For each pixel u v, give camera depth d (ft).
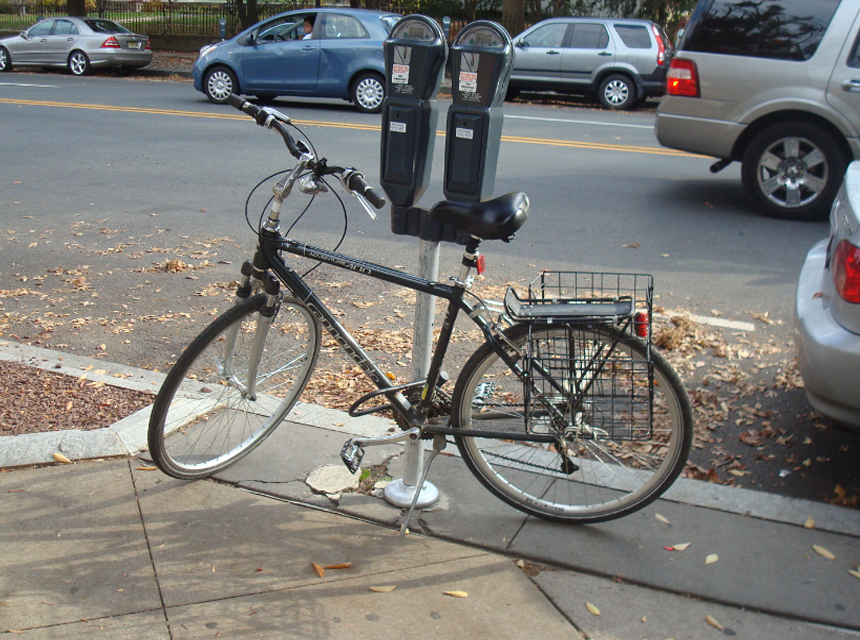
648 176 30.12
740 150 25.22
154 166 30.27
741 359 14.89
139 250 21.07
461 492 10.59
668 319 16.69
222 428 11.56
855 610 8.55
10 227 22.76
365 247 21.54
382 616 8.34
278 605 8.46
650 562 9.27
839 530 9.82
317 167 9.62
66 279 18.80
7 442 11.03
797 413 12.90
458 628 8.21
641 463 10.85
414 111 9.22
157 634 8.02
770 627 8.36
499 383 11.41
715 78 24.77
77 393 12.70
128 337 15.64
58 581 8.69
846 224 10.51
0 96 47.91
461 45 8.97
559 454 9.85
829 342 10.06
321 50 44.80
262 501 10.26
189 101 47.65
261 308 10.16
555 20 52.44
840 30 23.18
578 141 36.94
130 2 97.76
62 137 35.32
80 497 10.15
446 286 9.48
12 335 15.56
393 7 79.56
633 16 79.41
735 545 9.55
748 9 24.21
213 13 88.33
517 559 9.33
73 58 63.98
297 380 11.22
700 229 23.57
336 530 9.74
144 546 9.31
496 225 8.80
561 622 8.35
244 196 26.50
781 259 20.93
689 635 8.23
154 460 10.05
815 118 23.91
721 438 12.15
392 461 11.12
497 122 9.36
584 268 20.11
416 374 10.04
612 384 9.37
